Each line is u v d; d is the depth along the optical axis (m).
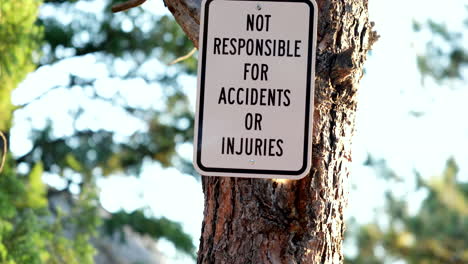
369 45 3.03
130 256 16.42
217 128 2.71
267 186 2.74
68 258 8.80
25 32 7.57
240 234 2.76
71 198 15.22
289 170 2.69
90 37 16.73
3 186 8.49
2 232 7.68
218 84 2.73
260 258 2.73
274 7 2.75
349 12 2.92
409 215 14.28
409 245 14.01
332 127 2.84
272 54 2.73
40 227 8.64
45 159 16.06
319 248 2.77
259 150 2.70
